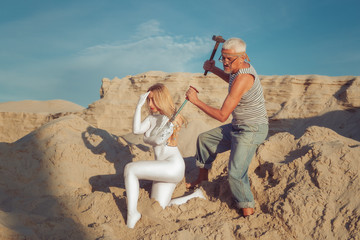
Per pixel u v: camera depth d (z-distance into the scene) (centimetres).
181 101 2261
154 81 2441
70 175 381
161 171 295
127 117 2409
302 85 2258
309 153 341
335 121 2042
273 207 304
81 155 409
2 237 225
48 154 392
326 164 324
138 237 276
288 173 334
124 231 283
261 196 325
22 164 379
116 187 367
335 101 2125
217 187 353
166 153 311
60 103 4231
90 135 465
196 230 284
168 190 317
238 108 309
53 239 255
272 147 381
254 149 308
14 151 389
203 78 2353
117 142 499
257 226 300
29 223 267
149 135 311
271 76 2367
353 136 1923
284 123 2148
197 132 1700
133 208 288
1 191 342
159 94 309
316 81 2198
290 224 289
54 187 362
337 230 280
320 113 2109
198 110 2252
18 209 307
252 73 291
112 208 309
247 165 305
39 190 354
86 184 388
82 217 299
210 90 2314
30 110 3922
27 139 422
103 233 272
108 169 427
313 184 317
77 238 262
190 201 330
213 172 381
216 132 352
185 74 2400
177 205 320
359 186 302
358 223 275
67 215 302
